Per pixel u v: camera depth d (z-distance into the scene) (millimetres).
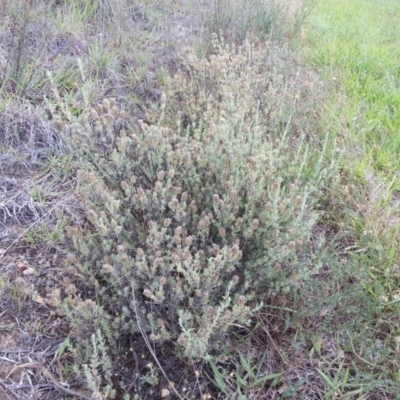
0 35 3119
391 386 1842
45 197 2436
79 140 2021
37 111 2727
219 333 1702
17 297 1975
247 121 2541
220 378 1742
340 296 2041
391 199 2838
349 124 3367
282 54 3725
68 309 1709
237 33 3932
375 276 2213
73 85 3061
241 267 1960
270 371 1890
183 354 1730
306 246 2219
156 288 1750
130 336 1827
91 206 2041
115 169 2023
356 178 2887
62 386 1709
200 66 2951
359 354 1944
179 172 2086
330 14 6137
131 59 3484
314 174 2447
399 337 1919
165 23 3895
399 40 5508
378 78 4277
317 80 3795
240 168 2094
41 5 3496
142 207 1894
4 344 1838
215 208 1873
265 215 1933
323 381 1874
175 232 1730
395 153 3115
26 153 2605
